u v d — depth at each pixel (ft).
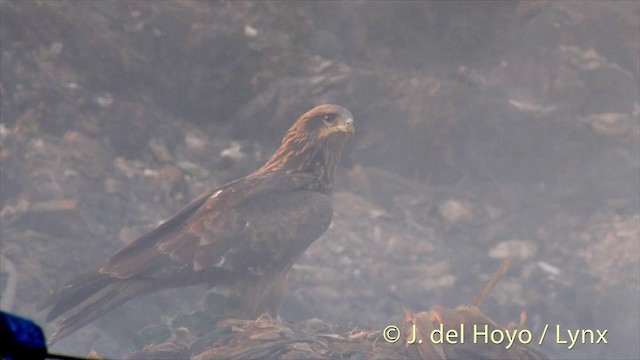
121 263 29.86
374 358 27.89
